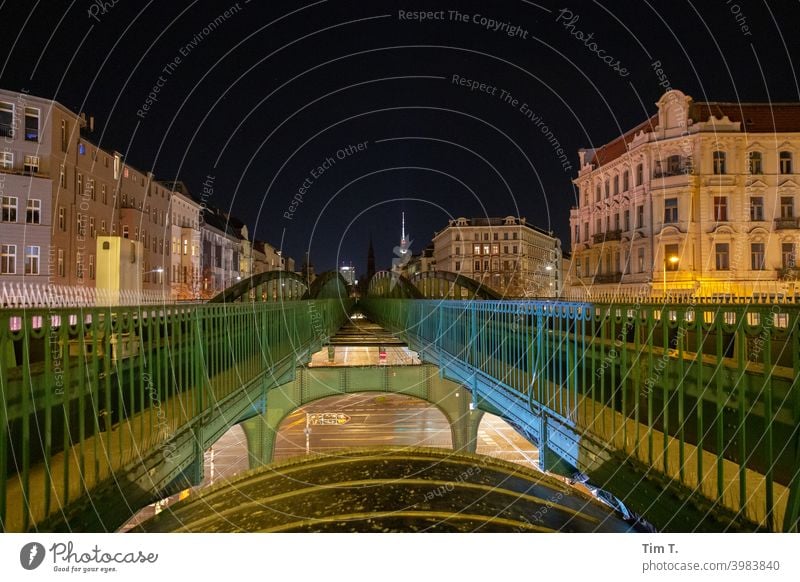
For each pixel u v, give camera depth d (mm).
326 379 12844
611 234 36875
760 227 31875
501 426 25641
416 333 14078
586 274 40500
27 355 2984
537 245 69000
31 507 3066
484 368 8086
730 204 32062
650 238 33156
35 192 25297
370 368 13078
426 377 13234
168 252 41312
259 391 8445
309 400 12727
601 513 4184
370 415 26891
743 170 32125
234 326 7168
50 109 26188
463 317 9352
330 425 25797
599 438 4578
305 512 3883
